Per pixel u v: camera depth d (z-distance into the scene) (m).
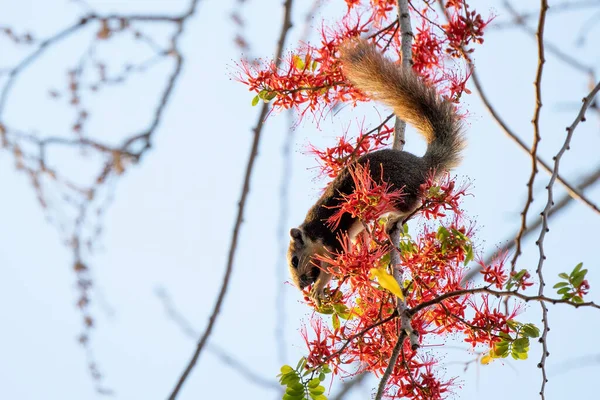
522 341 9.10
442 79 11.76
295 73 10.88
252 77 10.88
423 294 9.60
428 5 11.61
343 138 11.45
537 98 10.17
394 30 11.83
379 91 11.70
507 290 8.73
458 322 9.41
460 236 9.39
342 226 12.77
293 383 8.94
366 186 9.54
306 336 9.17
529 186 10.28
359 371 9.38
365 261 9.25
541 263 9.21
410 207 11.66
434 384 9.01
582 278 8.47
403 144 11.60
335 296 10.05
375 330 9.46
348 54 11.14
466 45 11.54
